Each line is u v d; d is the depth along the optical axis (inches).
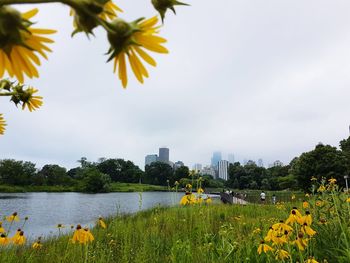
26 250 240.4
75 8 24.4
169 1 38.8
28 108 57.4
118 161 4288.9
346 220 195.3
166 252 234.7
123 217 487.5
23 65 25.0
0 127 52.5
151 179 3801.7
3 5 21.7
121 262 219.3
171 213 398.0
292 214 153.0
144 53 28.2
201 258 178.9
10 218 201.3
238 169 3718.0
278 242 152.7
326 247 171.6
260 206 614.5
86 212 1141.1
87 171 3612.2
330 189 236.8
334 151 1397.6
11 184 3282.5
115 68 28.0
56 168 3612.2
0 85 54.7
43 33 24.8
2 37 23.1
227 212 500.1
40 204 1539.1
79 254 221.0
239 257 174.4
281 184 2191.2
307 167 1393.9
